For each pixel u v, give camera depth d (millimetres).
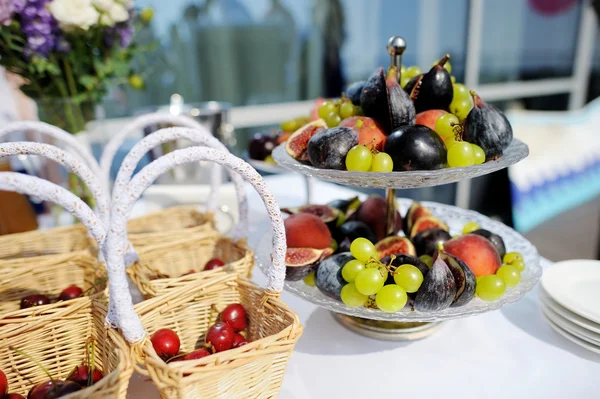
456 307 509
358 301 508
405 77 620
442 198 1889
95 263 604
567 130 1743
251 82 1656
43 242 700
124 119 1395
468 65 1889
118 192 476
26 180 402
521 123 1790
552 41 2350
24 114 1009
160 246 631
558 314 552
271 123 1719
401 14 1790
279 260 484
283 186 1108
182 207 770
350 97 602
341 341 568
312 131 597
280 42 1653
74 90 778
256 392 452
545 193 1594
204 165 853
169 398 417
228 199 830
